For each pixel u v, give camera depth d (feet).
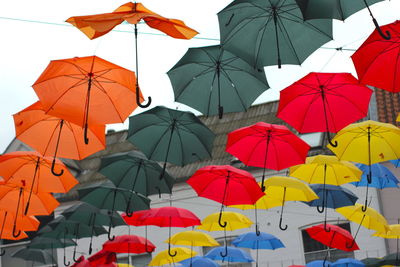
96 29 14.17
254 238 38.34
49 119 21.54
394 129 24.16
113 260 33.50
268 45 18.63
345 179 28.68
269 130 23.97
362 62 15.96
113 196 32.24
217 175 27.61
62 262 64.54
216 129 68.59
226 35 18.17
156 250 61.21
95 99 18.28
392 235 34.91
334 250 53.72
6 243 67.51
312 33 18.72
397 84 16.08
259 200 31.53
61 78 18.17
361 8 14.84
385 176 31.30
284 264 55.01
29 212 27.84
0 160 25.03
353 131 24.63
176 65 23.49
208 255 39.52
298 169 29.40
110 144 76.28
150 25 14.98
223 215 35.50
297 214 55.83
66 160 69.36
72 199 66.18
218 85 20.90
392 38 15.42
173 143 26.81
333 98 21.06
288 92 21.29
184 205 60.85
